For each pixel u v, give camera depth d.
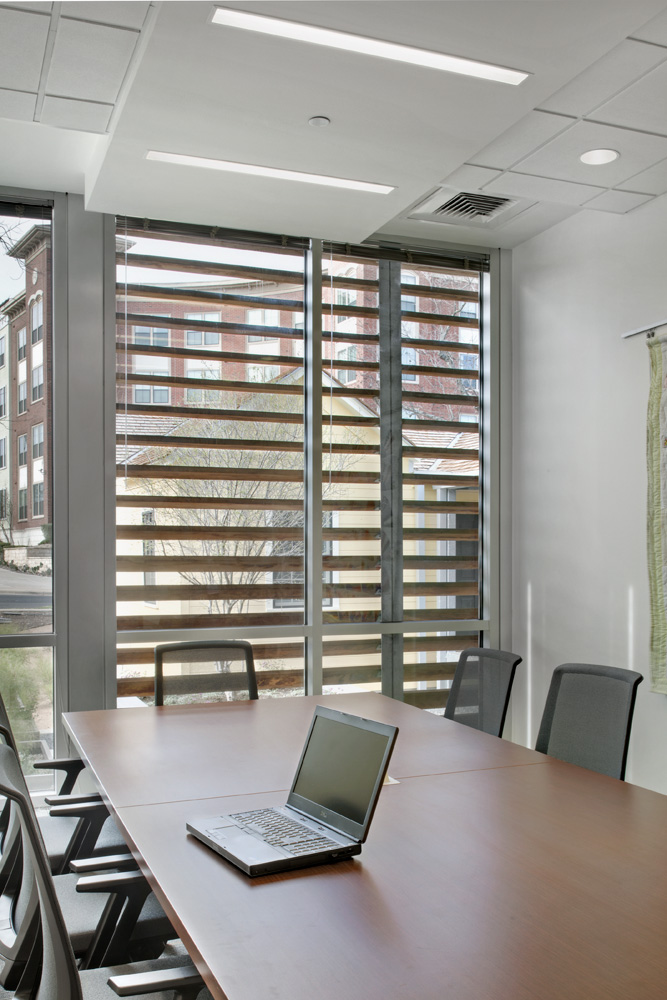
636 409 4.50
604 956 1.56
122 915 2.24
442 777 2.73
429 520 5.47
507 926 1.68
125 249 4.75
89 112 3.37
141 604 4.74
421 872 1.96
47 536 4.58
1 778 1.51
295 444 5.14
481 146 3.55
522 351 5.51
